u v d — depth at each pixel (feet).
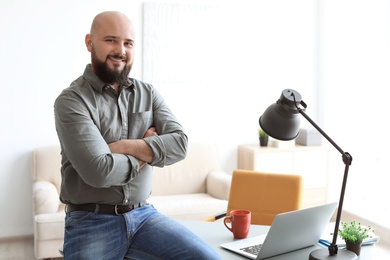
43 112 14.64
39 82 14.53
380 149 14.42
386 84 14.15
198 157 15.26
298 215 6.17
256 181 9.59
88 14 14.76
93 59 7.15
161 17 15.35
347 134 15.81
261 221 9.43
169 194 14.88
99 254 6.75
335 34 16.24
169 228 6.88
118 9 15.03
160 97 7.97
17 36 14.25
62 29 14.58
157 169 14.83
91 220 6.84
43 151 14.02
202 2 15.71
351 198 15.67
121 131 7.29
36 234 12.12
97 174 6.63
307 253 6.57
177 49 15.61
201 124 16.10
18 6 14.17
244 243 6.95
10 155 14.47
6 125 14.37
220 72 16.10
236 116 16.39
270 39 16.49
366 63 14.93
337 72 16.22
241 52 16.25
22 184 14.62
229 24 16.03
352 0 15.44
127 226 6.89
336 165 16.37
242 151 16.11
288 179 9.39
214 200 13.70
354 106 15.49
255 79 16.47
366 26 14.89
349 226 6.67
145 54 15.35
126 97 7.46
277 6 16.46
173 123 7.70
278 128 6.32
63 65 14.70
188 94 15.88
